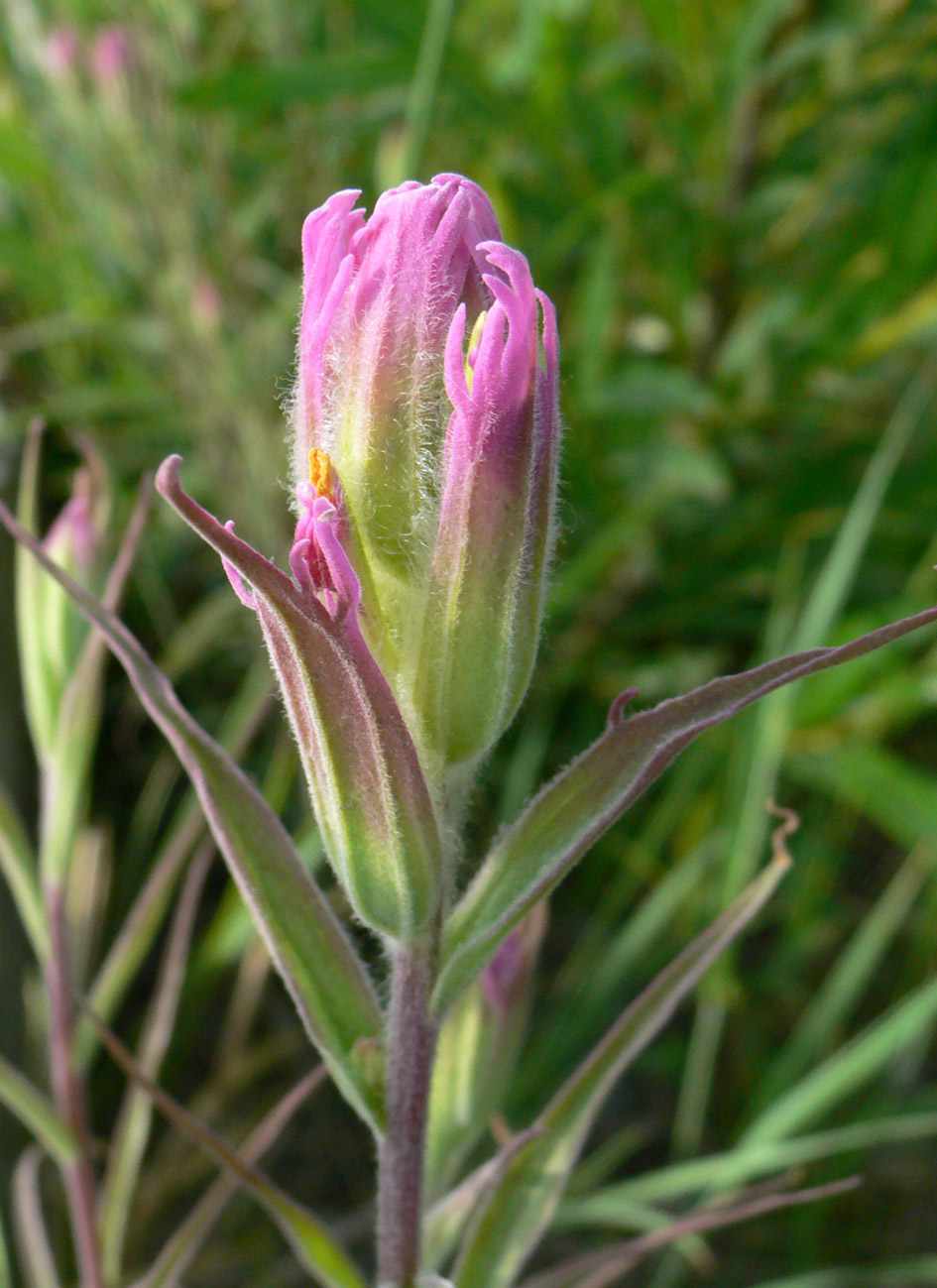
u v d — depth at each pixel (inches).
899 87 13.8
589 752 5.4
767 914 14.5
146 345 13.5
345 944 5.6
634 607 14.6
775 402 14.3
